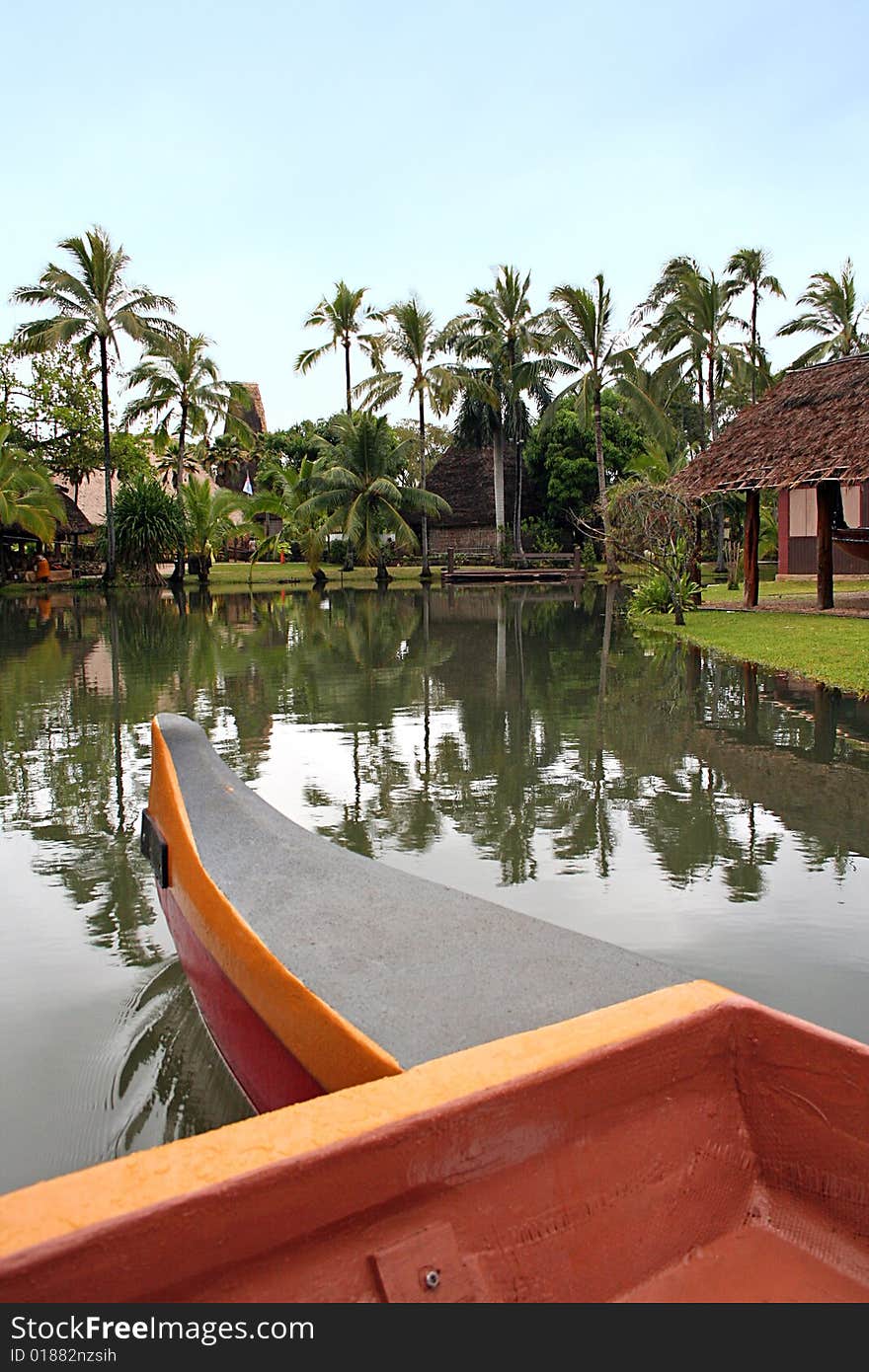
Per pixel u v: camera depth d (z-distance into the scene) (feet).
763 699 29.30
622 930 12.37
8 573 124.67
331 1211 3.97
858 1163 5.00
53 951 12.00
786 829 16.43
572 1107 4.69
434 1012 6.79
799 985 10.84
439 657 42.37
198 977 9.20
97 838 16.49
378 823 17.13
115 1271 3.49
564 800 18.37
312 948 7.88
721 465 56.24
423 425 116.88
